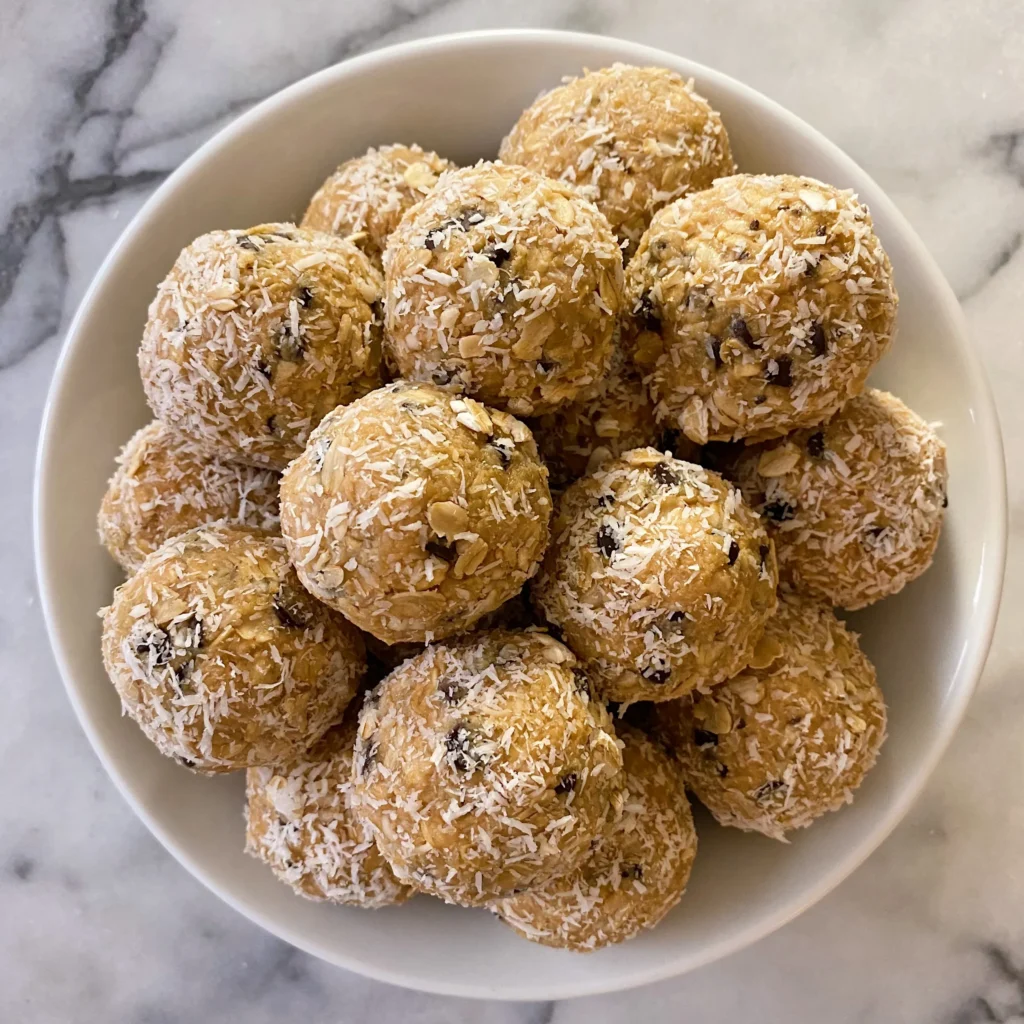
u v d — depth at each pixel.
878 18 0.25
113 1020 0.27
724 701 0.20
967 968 0.26
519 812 0.17
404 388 0.17
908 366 0.22
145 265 0.22
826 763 0.20
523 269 0.17
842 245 0.18
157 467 0.21
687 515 0.18
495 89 0.22
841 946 0.26
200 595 0.19
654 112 0.20
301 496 0.17
